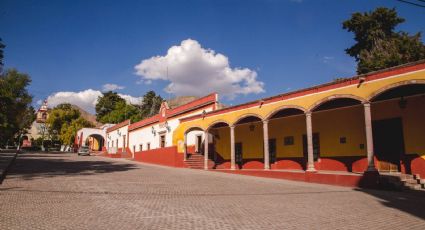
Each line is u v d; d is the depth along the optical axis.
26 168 21.03
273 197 11.87
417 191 13.96
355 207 9.93
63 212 8.42
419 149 16.09
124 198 10.80
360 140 18.84
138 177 17.97
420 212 9.22
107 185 14.01
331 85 17.02
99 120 83.56
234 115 23.23
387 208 9.81
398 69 14.40
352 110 19.41
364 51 31.92
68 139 70.38
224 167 27.69
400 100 16.86
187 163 27.53
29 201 9.83
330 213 8.96
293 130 22.91
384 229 7.29
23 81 41.41
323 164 20.64
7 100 35.84
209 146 29.77
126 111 70.88
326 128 20.75
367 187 14.88
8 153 41.50
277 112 20.17
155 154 32.94
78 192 11.77
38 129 93.56
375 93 15.10
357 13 33.72
